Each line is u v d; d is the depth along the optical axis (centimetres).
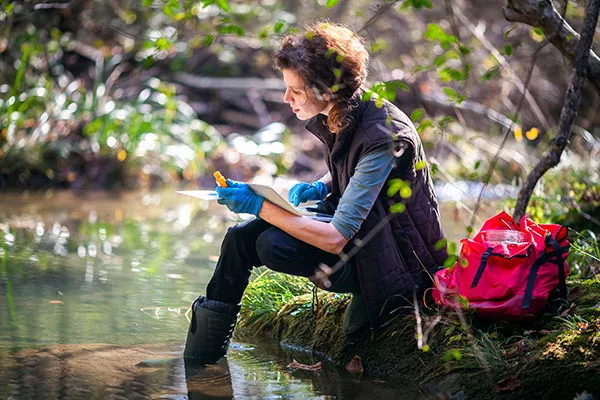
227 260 397
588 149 840
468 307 359
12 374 371
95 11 1188
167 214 881
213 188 1091
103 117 1080
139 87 1233
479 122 1222
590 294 400
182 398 350
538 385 339
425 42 1283
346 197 372
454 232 750
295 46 373
